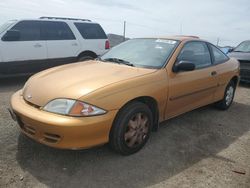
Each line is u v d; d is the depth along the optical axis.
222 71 5.39
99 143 3.32
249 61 8.68
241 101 6.96
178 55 4.39
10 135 4.06
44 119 3.10
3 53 7.29
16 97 3.73
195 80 4.60
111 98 3.32
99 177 3.22
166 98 4.08
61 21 8.27
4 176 3.12
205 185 3.21
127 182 3.17
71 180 3.14
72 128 3.05
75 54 8.52
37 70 7.96
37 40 7.80
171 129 4.71
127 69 4.01
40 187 2.99
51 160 3.49
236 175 3.45
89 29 8.84
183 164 3.62
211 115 5.60
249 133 4.84
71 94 3.22
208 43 5.33
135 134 3.70
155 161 3.64
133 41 5.09
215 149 4.12
